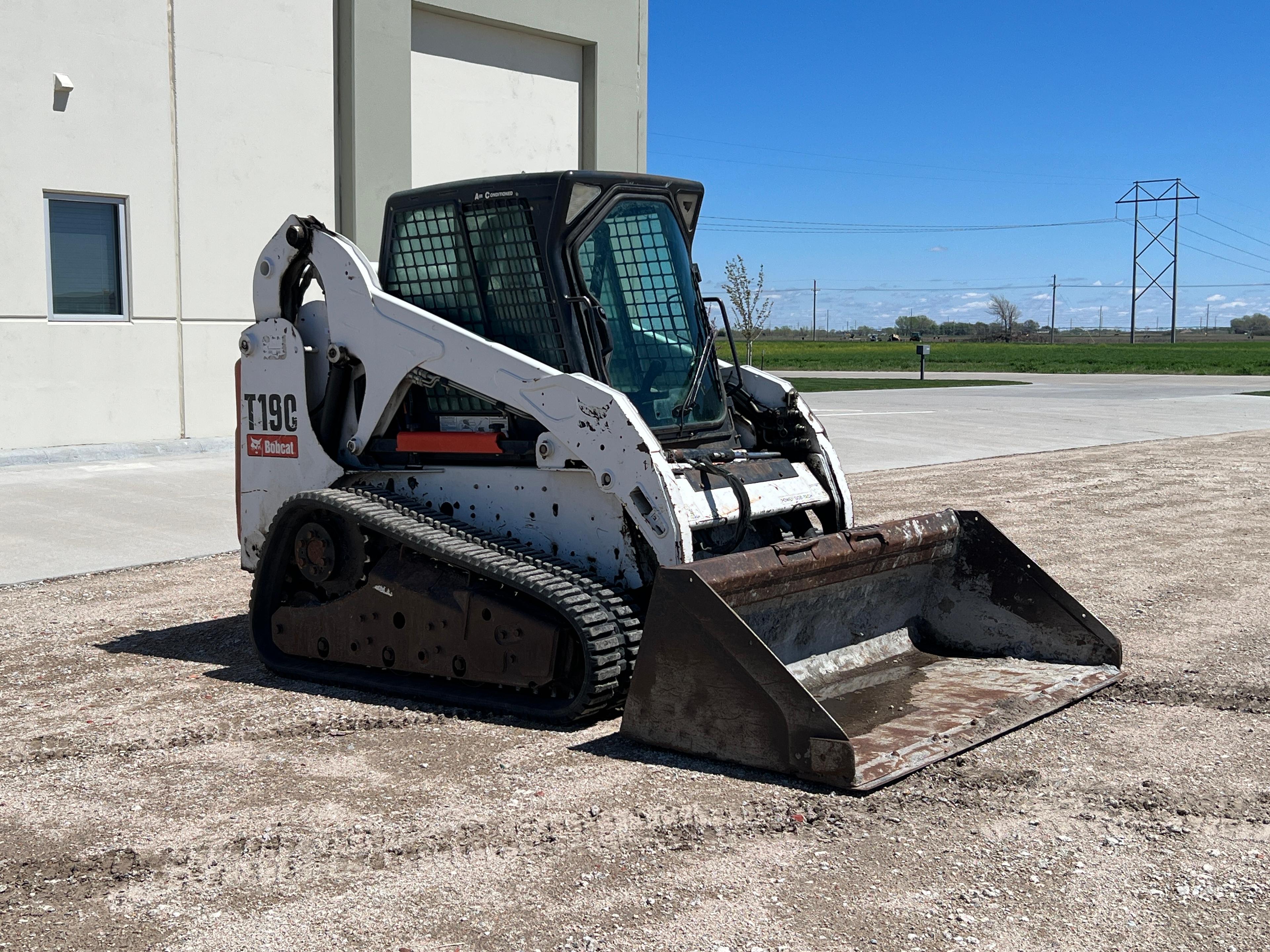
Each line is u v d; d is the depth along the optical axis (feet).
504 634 17.52
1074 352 282.97
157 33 45.75
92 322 44.86
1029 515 37.70
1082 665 19.76
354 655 19.39
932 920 11.56
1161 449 58.95
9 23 41.96
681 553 16.99
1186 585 27.50
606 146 61.11
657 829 13.69
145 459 45.21
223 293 48.55
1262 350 300.40
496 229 19.30
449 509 19.85
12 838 13.47
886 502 39.91
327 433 21.15
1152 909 11.78
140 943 11.10
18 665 20.62
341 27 51.11
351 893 12.11
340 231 52.26
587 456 17.76
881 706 17.51
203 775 15.44
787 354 269.03
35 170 42.88
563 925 11.44
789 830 13.67
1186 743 16.71
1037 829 13.73
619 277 19.58
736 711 15.48
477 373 18.92
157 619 23.84
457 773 15.48
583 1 58.95
